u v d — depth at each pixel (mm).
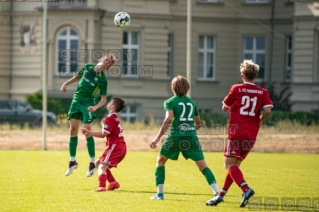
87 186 22109
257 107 18562
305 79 64938
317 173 27672
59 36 65125
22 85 65875
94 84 23000
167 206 18219
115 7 66188
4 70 66250
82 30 64312
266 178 25672
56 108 57250
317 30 64688
